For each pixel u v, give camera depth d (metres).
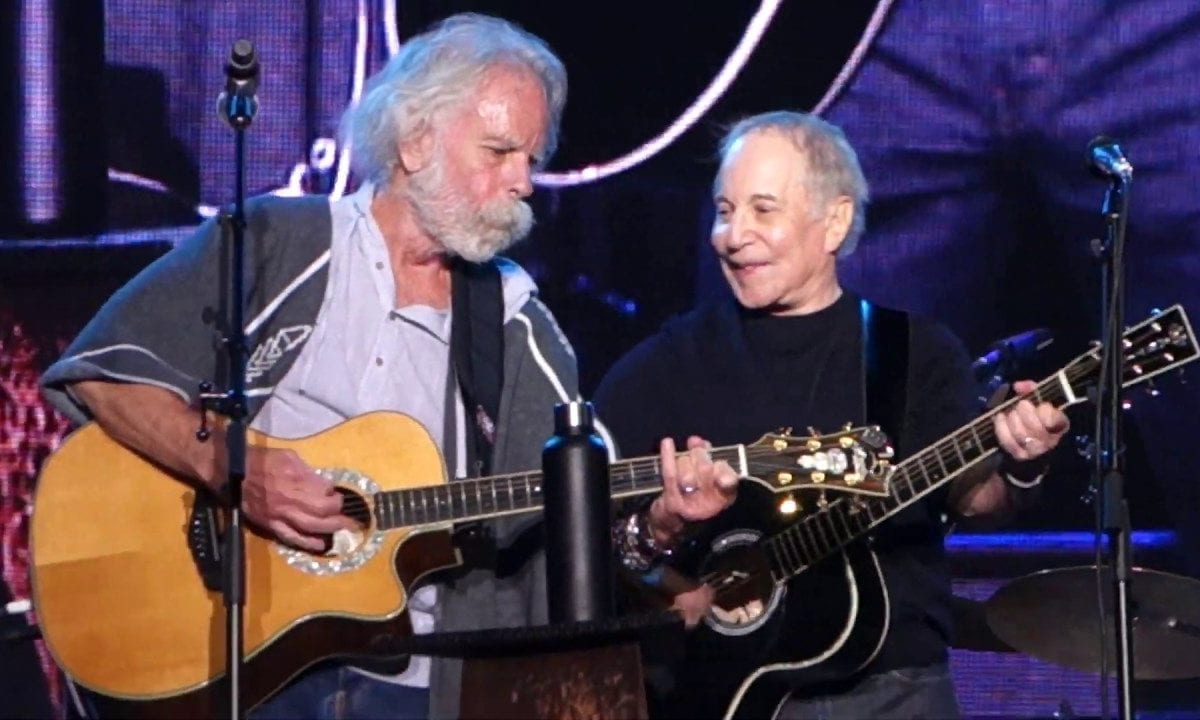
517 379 9.13
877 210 13.05
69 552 8.80
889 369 9.25
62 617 8.75
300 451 8.76
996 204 13.05
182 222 12.89
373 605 8.70
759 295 9.27
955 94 13.05
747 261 9.27
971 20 13.04
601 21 13.05
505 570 9.05
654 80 13.05
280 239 8.88
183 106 12.91
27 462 12.80
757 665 9.11
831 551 9.09
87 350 8.75
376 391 8.91
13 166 12.84
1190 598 9.89
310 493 8.53
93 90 12.89
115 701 8.69
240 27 12.93
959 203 13.05
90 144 12.89
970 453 8.89
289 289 8.85
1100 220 12.98
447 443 8.97
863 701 9.07
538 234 13.05
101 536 8.81
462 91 8.81
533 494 8.75
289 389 8.87
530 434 9.08
